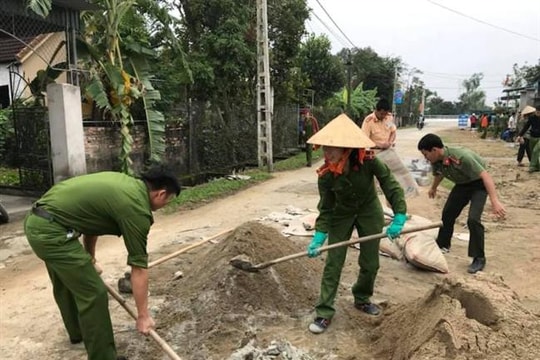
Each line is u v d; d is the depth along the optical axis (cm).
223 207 937
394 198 386
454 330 290
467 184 559
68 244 303
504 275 533
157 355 355
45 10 751
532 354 278
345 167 373
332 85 3291
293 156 1956
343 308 429
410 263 557
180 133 1257
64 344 387
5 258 618
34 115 950
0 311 452
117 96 996
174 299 438
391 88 5134
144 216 299
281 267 451
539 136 1381
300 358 333
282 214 820
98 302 313
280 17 2017
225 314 390
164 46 1513
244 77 1767
